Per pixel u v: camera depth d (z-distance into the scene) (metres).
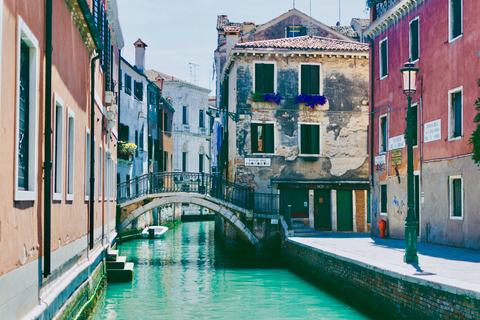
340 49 23.53
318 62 23.59
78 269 9.30
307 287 15.08
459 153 14.49
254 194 22.72
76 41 9.30
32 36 6.02
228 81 26.70
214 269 19.00
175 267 19.52
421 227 16.53
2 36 4.84
